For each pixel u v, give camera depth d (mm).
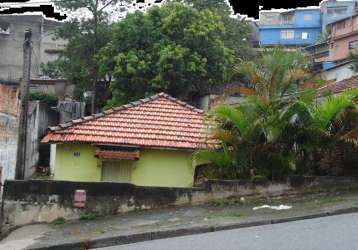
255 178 12406
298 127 12781
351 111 12688
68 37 31219
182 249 8328
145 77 25469
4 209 11367
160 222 10484
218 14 31734
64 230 10562
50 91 34062
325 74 28016
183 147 14672
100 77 30438
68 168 14922
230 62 26688
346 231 8727
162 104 17109
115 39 26859
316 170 13266
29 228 10969
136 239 9633
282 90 13273
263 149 12742
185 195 12047
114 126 15508
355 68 25547
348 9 59156
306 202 11594
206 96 26344
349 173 13281
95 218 11445
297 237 8508
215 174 13203
